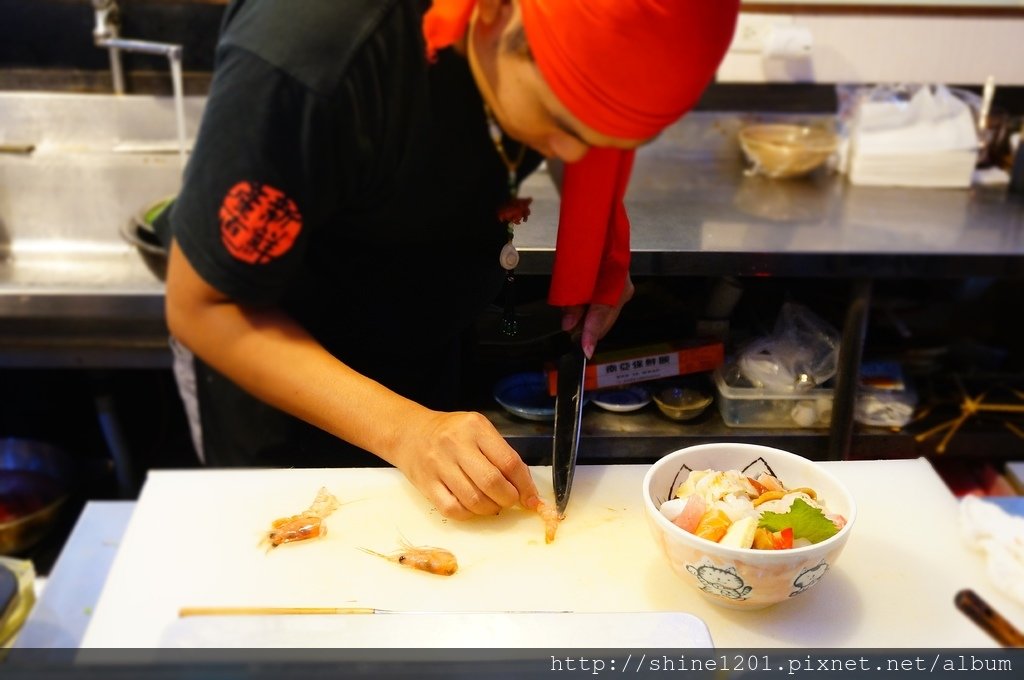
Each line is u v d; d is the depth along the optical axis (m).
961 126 1.73
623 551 0.82
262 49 0.75
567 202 0.91
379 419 0.86
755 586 0.70
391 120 0.80
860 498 0.87
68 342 1.59
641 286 1.32
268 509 0.86
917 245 1.36
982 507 0.83
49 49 1.80
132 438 1.94
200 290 0.82
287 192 0.77
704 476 0.80
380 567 0.79
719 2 0.61
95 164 1.81
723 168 1.84
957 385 1.60
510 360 1.22
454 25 0.70
